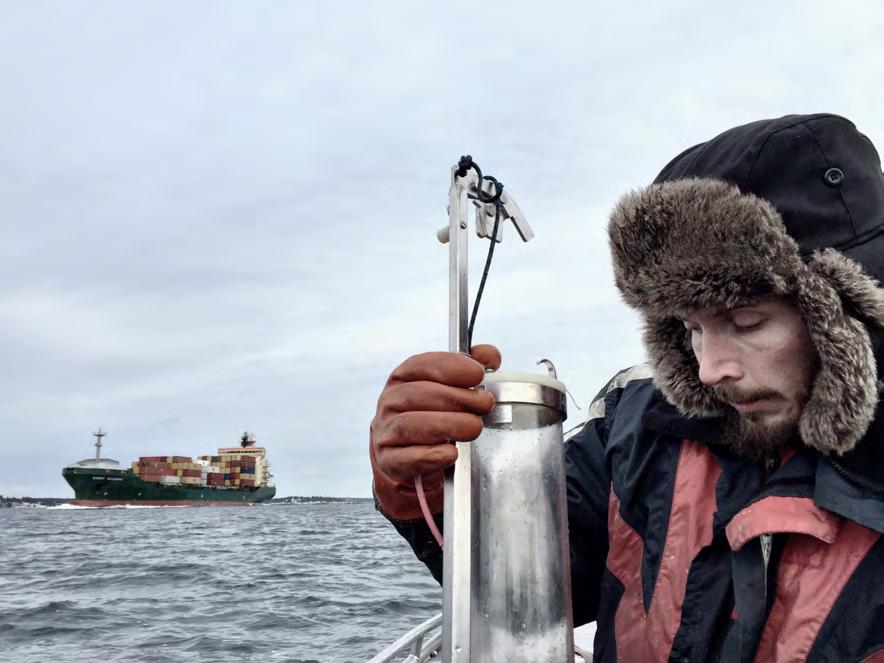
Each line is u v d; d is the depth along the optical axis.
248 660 8.97
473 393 0.81
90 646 10.16
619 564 1.13
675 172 1.11
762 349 0.88
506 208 0.99
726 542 0.98
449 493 0.83
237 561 23.11
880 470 0.87
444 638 0.79
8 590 16.39
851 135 0.96
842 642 0.85
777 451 0.97
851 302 0.88
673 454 1.10
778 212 0.93
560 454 0.88
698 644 0.96
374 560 23.38
